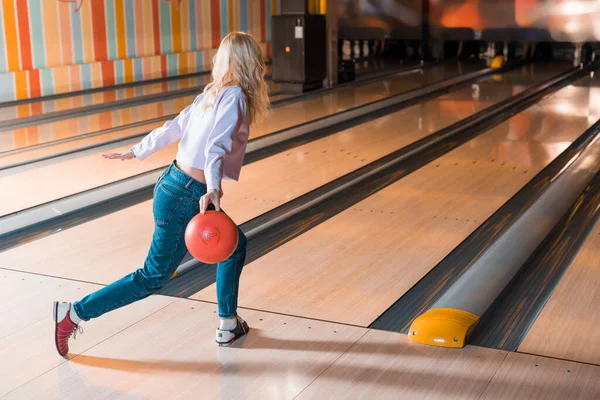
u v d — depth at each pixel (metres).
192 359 2.22
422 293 2.74
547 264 3.00
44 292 2.73
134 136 5.63
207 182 2.03
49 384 2.08
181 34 10.05
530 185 4.24
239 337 2.36
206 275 2.92
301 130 5.88
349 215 3.70
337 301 2.66
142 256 3.11
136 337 2.37
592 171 4.43
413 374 2.12
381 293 2.73
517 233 3.28
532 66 10.33
